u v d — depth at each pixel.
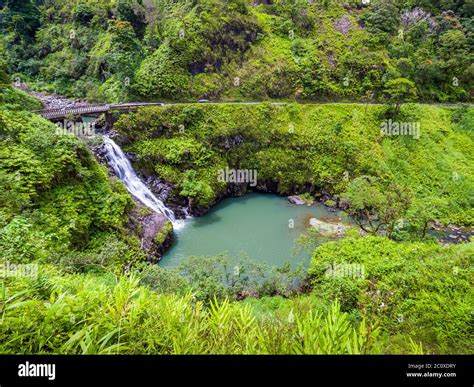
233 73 41.06
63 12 50.03
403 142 36.25
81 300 4.35
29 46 47.19
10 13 47.94
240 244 25.28
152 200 28.83
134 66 38.19
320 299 15.60
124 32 39.62
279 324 4.30
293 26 46.06
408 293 14.59
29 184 17.36
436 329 12.24
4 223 13.35
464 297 14.05
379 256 17.75
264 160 34.81
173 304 4.43
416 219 23.80
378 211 23.98
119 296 4.34
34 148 19.17
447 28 49.69
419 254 17.88
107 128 31.08
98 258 15.99
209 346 3.89
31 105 29.89
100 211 20.56
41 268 8.23
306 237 23.55
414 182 33.59
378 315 12.15
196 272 16.92
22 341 3.50
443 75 44.22
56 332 3.77
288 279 19.14
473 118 39.28
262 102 38.06
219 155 33.56
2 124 19.39
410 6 54.38
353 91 42.41
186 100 37.38
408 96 38.75
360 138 35.72
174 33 38.97
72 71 43.53
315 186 34.03
